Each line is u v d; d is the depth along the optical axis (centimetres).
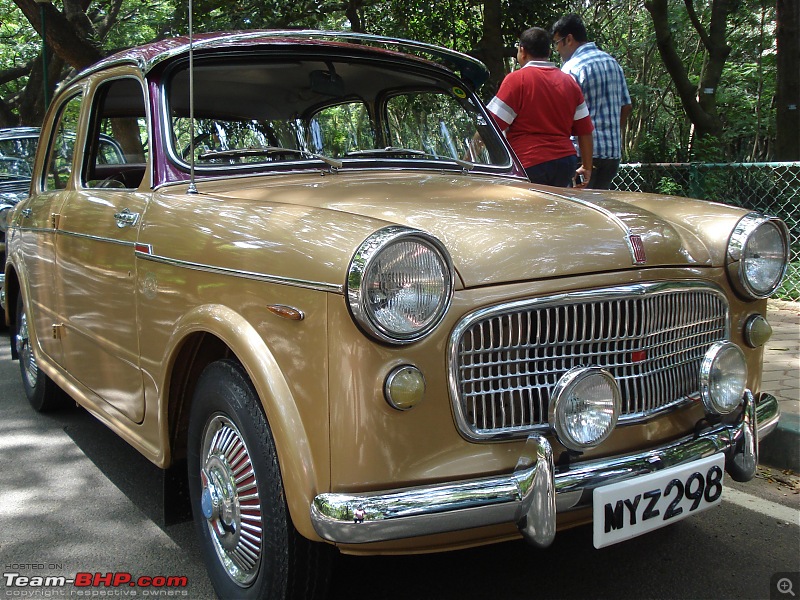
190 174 283
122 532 306
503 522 197
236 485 235
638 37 2131
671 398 240
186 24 993
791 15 916
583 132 479
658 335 232
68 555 287
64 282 357
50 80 1661
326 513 189
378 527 187
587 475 210
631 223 241
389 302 187
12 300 478
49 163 415
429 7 1034
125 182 327
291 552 212
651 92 2028
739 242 256
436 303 192
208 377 239
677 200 290
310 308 197
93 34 1176
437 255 192
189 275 244
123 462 382
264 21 938
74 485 353
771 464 360
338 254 192
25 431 429
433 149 353
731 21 1633
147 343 272
